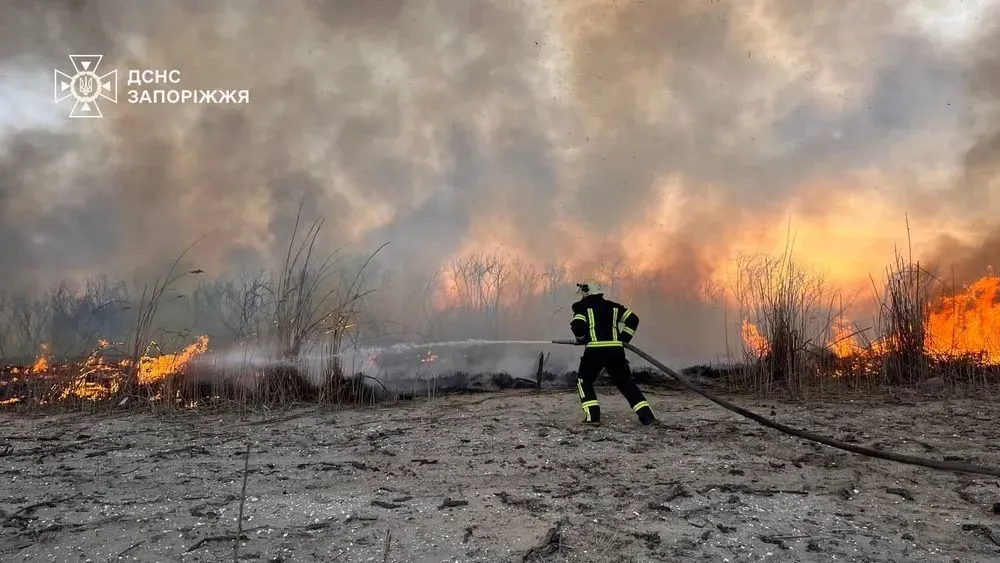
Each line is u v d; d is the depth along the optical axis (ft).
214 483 13.51
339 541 10.13
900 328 26.76
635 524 10.79
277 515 11.37
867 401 22.70
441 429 18.97
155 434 18.86
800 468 14.20
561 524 10.75
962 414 19.94
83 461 15.66
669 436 17.47
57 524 10.97
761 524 10.77
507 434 18.02
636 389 19.29
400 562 9.34
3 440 18.15
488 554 9.59
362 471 14.39
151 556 9.62
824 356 28.12
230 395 24.14
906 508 11.57
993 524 10.70
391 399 24.95
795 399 23.50
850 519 11.02
